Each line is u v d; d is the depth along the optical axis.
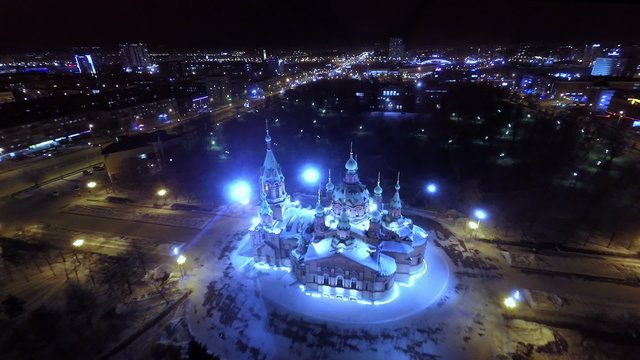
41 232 92.94
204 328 59.88
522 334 57.00
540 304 62.12
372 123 180.12
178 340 57.91
